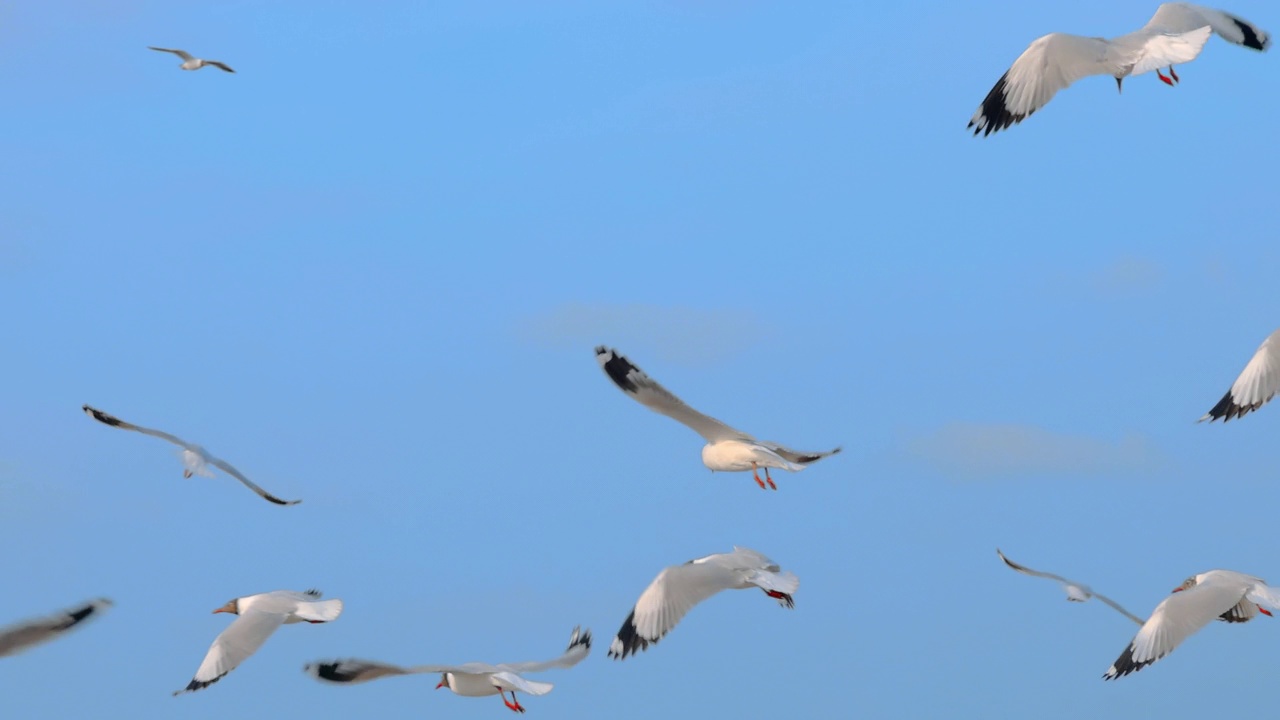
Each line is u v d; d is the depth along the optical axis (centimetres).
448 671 1927
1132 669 1878
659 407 1945
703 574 1838
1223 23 1568
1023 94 1571
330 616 2169
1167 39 1527
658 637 1794
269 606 2148
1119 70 1540
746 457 1898
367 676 1855
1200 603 1906
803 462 1903
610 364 1941
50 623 1470
